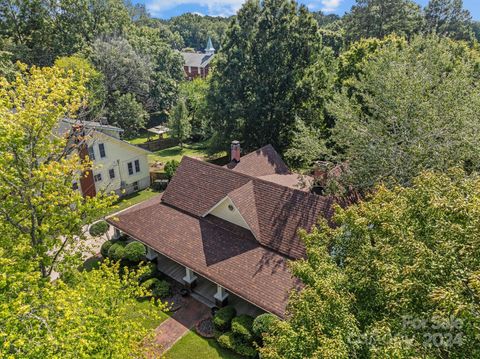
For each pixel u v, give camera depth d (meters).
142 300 16.72
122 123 44.06
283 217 16.44
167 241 17.75
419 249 6.26
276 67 31.69
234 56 32.16
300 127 21.58
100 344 8.23
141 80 45.66
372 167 16.33
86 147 24.75
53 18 43.59
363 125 17.61
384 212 7.81
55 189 11.21
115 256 18.88
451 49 28.19
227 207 17.61
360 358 6.22
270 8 31.12
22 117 10.00
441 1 57.16
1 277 7.59
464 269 5.78
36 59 41.56
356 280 7.34
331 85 31.02
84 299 9.30
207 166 20.44
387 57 18.89
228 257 15.89
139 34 60.09
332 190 17.81
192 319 15.73
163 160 40.06
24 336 6.69
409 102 16.22
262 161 23.67
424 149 15.20
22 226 11.16
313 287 7.70
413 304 5.97
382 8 52.72
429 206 7.20
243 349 13.59
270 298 13.62
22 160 10.57
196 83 54.94
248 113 31.88
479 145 14.52
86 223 12.16
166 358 13.70
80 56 39.28
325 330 6.62
